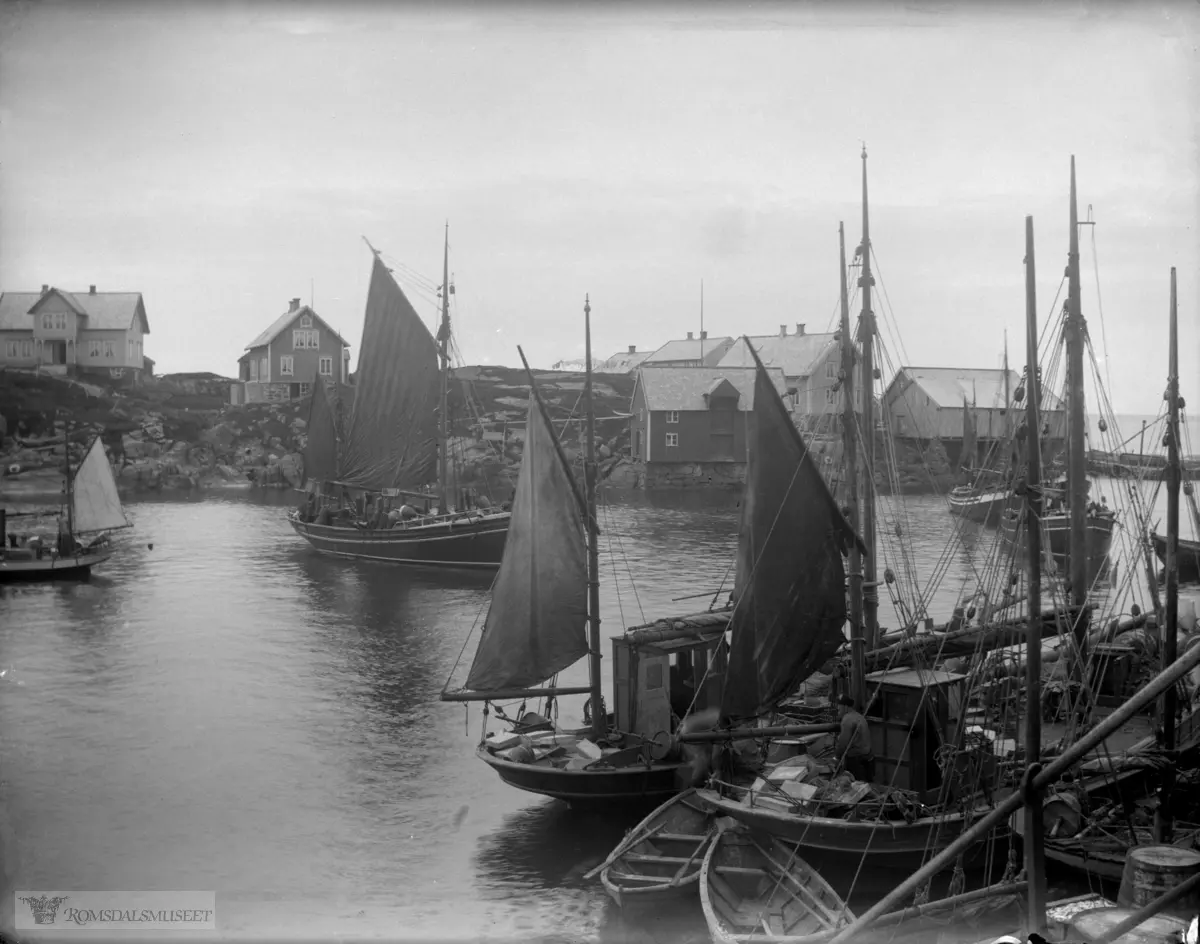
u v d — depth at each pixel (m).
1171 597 19.25
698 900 17.78
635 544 63.50
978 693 24.06
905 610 28.83
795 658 23.47
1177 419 19.50
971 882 19.23
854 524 25.56
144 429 87.69
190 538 70.31
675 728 23.41
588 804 22.81
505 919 18.08
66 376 81.75
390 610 47.53
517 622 26.03
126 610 46.16
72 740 27.86
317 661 37.47
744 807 19.56
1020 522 23.00
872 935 15.28
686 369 107.19
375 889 19.39
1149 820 19.95
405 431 67.38
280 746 27.95
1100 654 25.20
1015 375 87.06
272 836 21.67
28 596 49.22
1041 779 9.66
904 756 19.77
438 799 24.30
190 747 27.28
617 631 40.47
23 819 22.19
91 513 61.16
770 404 22.66
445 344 65.81
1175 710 19.72
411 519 63.03
